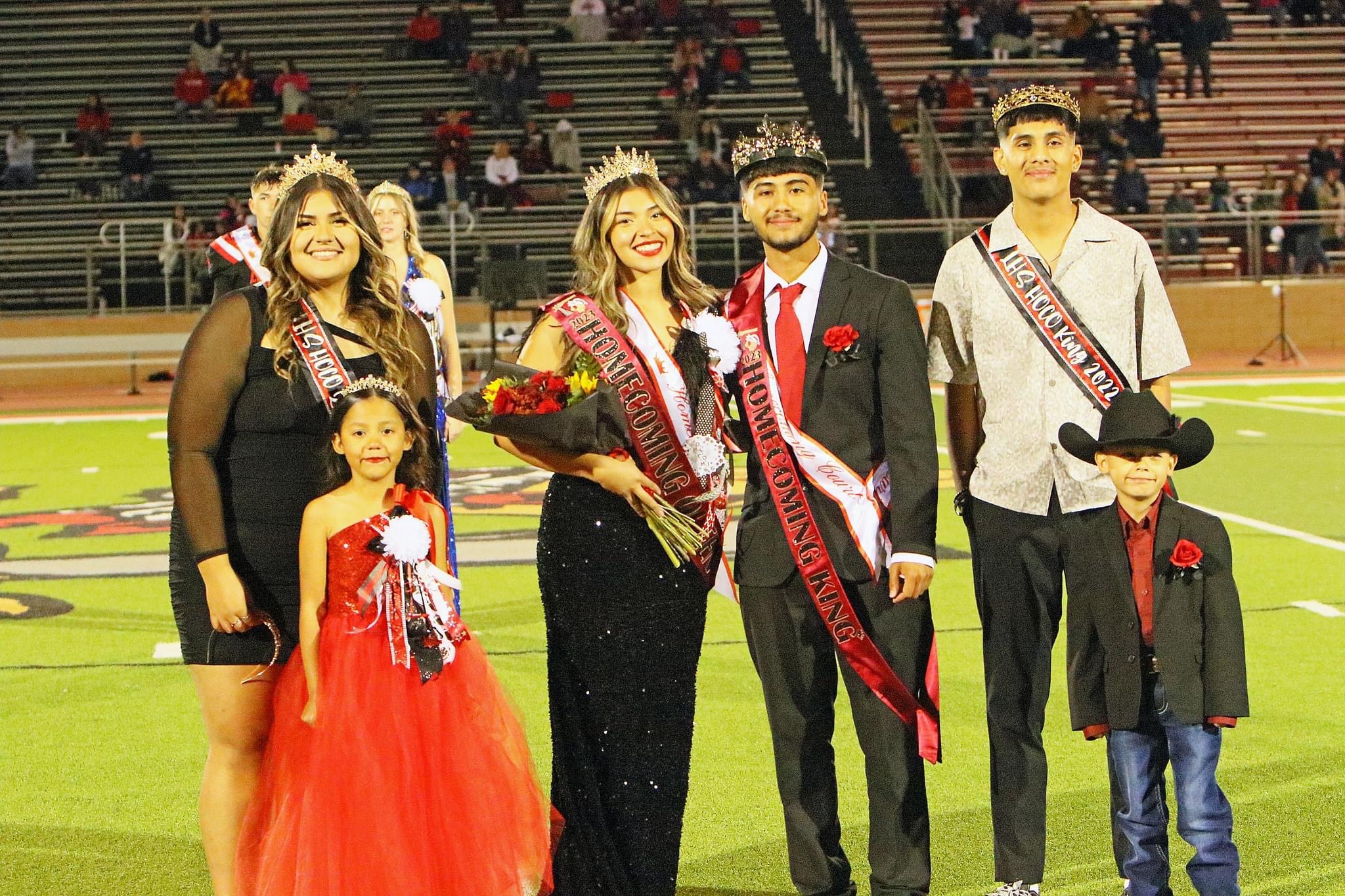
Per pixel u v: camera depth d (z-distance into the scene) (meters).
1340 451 13.35
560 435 3.83
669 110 27.58
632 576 3.96
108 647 7.40
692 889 4.41
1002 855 4.25
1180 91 28.80
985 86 27.12
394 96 27.62
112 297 23.48
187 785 5.38
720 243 23.44
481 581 8.70
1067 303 4.20
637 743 4.00
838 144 26.62
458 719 3.80
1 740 5.91
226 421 3.91
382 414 3.78
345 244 3.92
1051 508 4.20
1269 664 6.65
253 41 28.33
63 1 28.61
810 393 4.09
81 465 13.95
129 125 26.91
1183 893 4.27
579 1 28.42
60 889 4.45
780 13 29.38
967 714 6.09
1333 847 4.58
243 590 3.83
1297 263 24.42
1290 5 30.27
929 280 24.03
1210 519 3.90
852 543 4.08
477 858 3.73
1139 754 3.98
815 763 4.22
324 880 3.61
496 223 24.39
